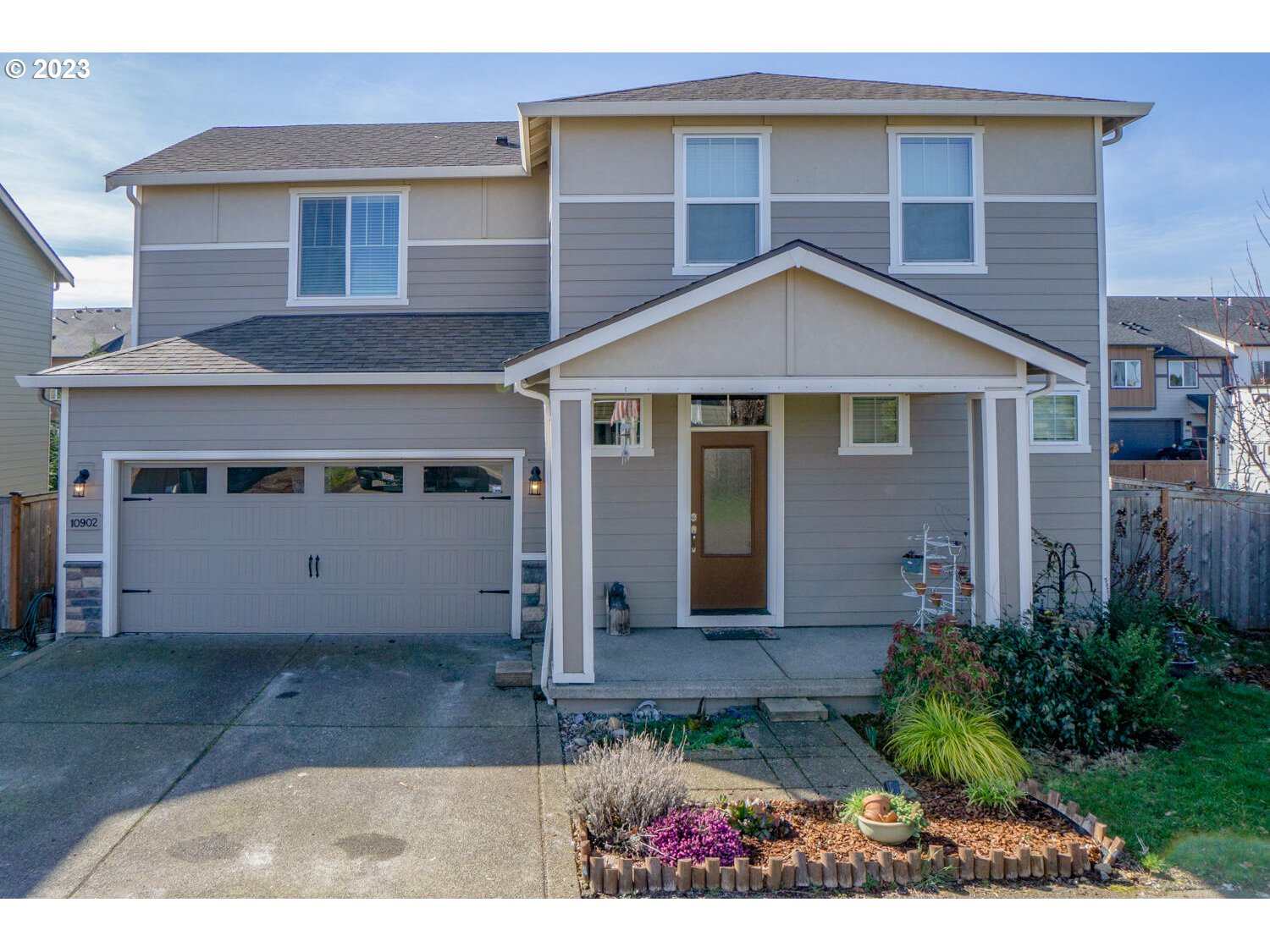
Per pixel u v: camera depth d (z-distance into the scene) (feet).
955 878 15.48
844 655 27.89
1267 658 29.89
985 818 17.76
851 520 32.17
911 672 22.29
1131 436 108.47
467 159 38.01
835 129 31.76
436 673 27.86
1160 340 112.57
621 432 30.68
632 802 16.81
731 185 31.65
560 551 24.26
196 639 31.73
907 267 31.63
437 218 37.32
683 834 16.17
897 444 32.19
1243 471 47.29
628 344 24.08
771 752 21.40
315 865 15.94
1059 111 31.17
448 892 15.06
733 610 32.53
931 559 29.84
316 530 32.37
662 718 24.00
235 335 34.91
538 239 37.35
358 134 44.70
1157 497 34.91
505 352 32.96
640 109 30.53
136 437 31.99
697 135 31.40
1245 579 34.35
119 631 32.32
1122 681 21.94
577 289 31.24
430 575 32.48
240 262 37.17
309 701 25.20
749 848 16.47
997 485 24.84
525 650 30.55
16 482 52.85
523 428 32.19
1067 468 32.30
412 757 21.17
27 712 24.11
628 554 31.91
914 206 31.94
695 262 31.40
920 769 20.25
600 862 15.20
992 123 32.01
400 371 31.14
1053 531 32.24
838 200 31.63
